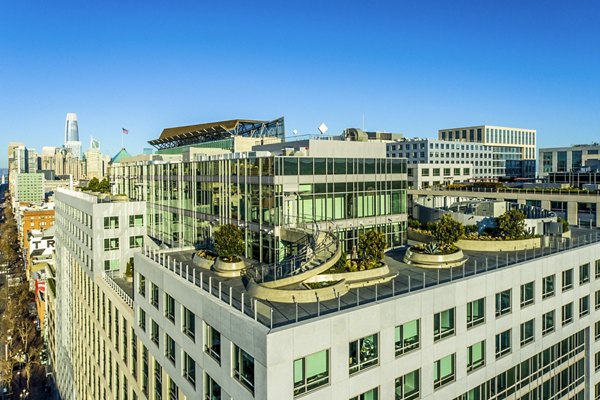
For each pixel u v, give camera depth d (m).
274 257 38.75
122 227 58.84
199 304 27.62
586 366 38.66
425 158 189.12
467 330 28.67
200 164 51.06
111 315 50.31
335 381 22.61
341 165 43.22
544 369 34.47
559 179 104.25
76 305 70.69
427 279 29.75
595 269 39.34
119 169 79.56
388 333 24.73
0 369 100.94
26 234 190.50
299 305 25.06
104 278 55.12
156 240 63.38
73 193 73.94
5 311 130.75
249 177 42.25
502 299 31.06
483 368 29.64
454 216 50.91
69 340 77.94
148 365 37.44
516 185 104.50
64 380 82.12
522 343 32.53
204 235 50.50
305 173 40.50
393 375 24.94
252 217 42.12
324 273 29.16
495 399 30.59
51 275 117.12
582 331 38.41
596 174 96.25
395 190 48.31
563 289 35.97
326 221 42.06
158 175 62.75
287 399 21.02
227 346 24.28
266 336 20.44
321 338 22.09
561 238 42.31
